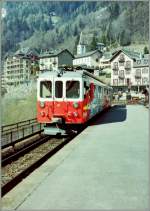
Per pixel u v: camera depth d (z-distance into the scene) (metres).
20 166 12.38
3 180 10.25
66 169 8.73
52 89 18.19
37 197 6.37
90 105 20.38
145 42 153.25
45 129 18.47
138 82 82.00
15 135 16.75
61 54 107.31
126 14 186.38
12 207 5.80
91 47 157.12
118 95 72.00
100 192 6.67
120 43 160.50
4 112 66.19
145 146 12.48
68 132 18.25
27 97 74.75
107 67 109.06
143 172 8.37
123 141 13.79
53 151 13.80
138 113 31.89
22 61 112.38
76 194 6.55
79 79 17.97
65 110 18.05
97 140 14.10
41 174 8.18
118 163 9.48
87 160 9.91
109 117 27.11
